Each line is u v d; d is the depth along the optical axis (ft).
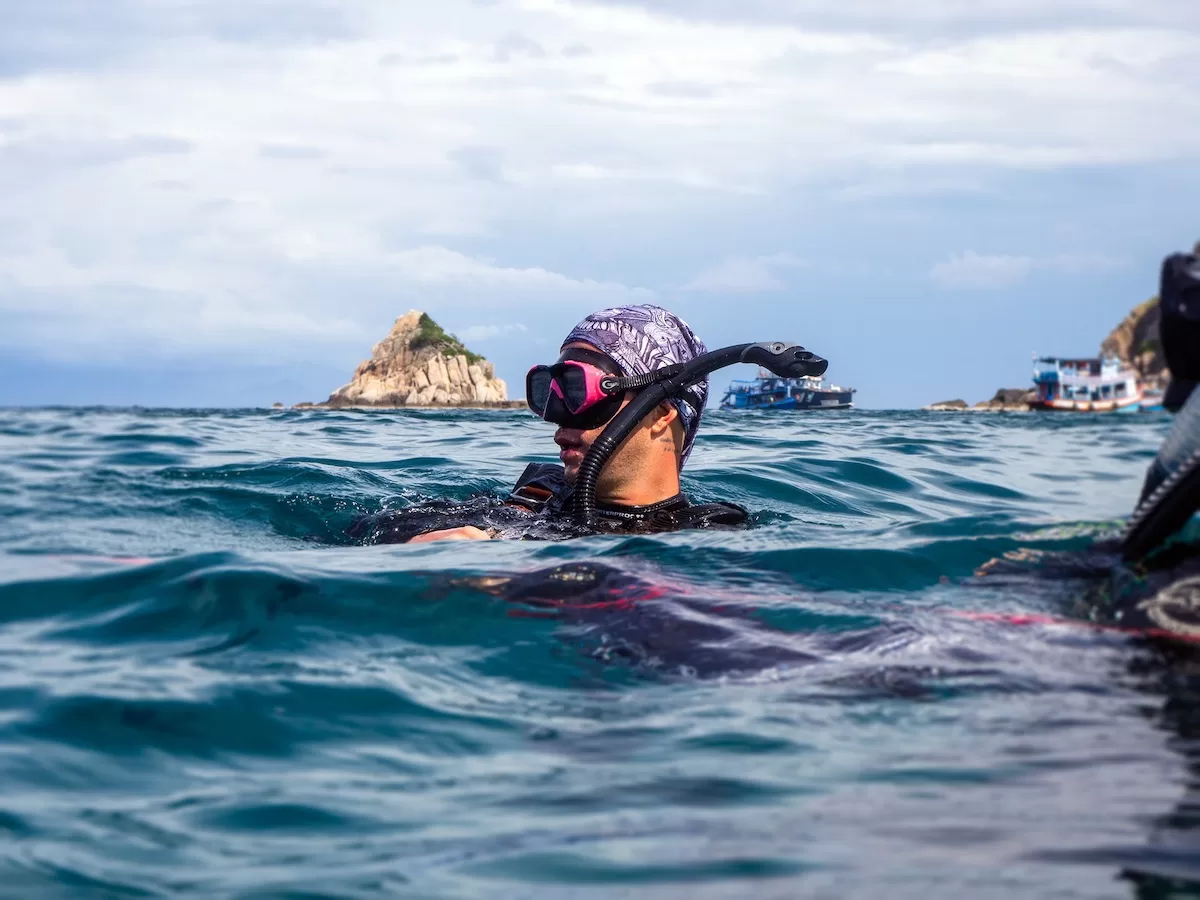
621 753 5.04
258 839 4.26
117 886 3.89
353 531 11.17
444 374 311.47
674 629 6.77
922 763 4.73
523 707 5.71
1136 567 6.41
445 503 11.19
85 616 7.45
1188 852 3.80
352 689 5.94
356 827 4.35
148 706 5.67
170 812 4.51
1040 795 4.33
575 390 10.35
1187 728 4.99
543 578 7.98
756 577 8.02
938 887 3.64
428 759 5.05
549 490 11.35
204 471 16.22
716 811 4.36
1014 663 5.95
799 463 18.15
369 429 30.22
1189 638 5.75
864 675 5.91
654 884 3.77
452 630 7.01
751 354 10.13
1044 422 42.39
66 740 5.26
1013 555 8.04
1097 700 5.38
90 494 13.92
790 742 5.07
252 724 5.47
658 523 10.44
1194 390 5.99
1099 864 3.74
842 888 3.67
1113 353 132.98
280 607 7.41
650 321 10.79
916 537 9.02
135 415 40.83
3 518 12.28
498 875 3.90
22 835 4.30
